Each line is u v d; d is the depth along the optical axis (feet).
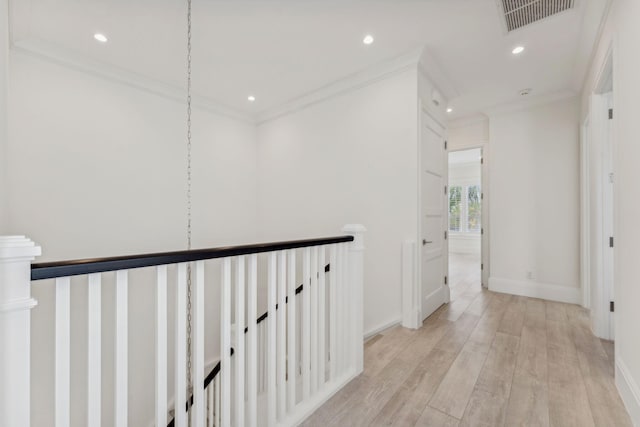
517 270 12.52
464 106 12.88
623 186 5.35
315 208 12.12
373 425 4.75
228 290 3.96
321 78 10.64
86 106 9.52
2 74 3.68
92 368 2.78
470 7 6.95
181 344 3.46
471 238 27.50
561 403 5.21
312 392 5.41
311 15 7.30
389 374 6.24
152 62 9.59
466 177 27.91
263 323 8.96
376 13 7.21
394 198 9.48
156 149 11.34
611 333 7.88
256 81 10.91
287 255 5.14
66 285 2.63
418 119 8.95
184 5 6.93
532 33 7.86
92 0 6.73
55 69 8.88
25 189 8.39
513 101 12.32
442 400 5.35
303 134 12.60
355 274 6.23
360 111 10.43
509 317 9.70
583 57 8.80
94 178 9.72
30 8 6.97
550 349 7.33
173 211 11.87
